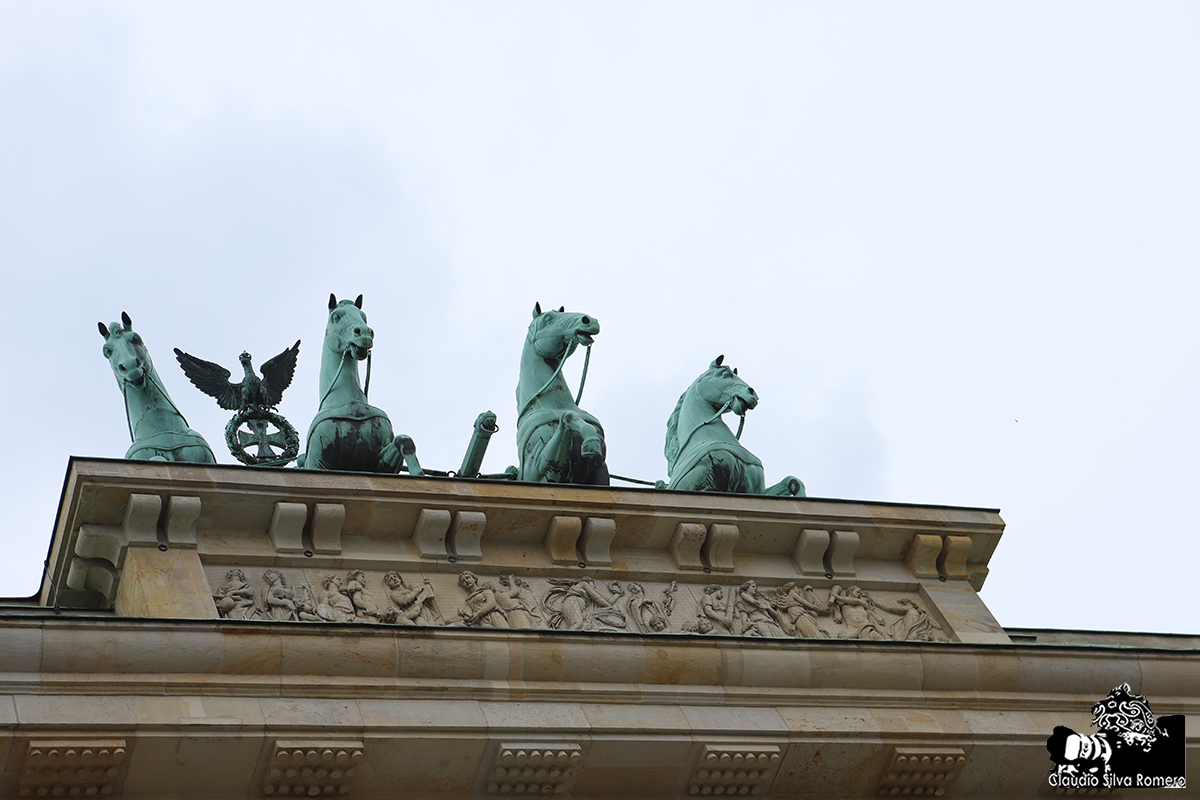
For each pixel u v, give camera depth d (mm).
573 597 75250
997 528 83875
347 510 73812
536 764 66062
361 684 65125
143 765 61156
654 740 68000
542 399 87250
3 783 59656
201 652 63438
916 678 74375
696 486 86000
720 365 91625
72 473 70688
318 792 63531
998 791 75062
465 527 75062
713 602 77688
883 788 72688
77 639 62000
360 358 83938
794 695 71875
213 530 72250
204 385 88375
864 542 82062
